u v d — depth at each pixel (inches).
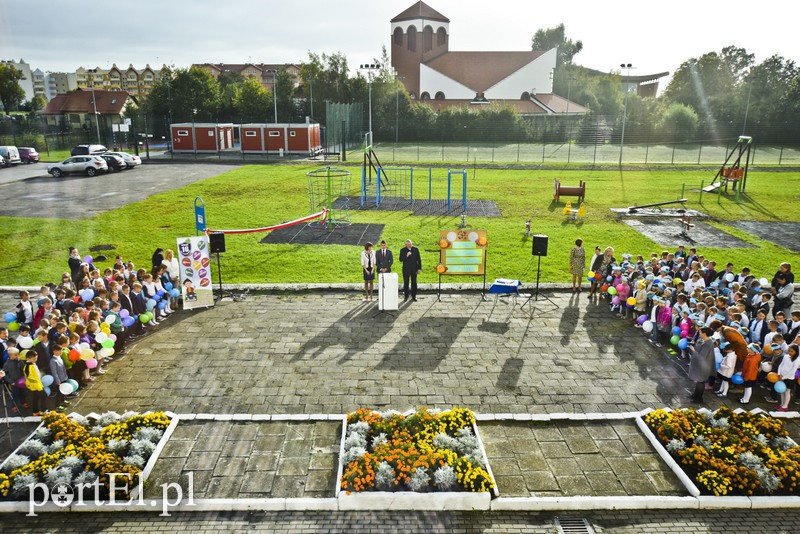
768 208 1250.0
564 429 413.7
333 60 3284.9
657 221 1117.7
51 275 773.3
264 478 358.3
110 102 3157.0
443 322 604.4
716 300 519.5
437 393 462.0
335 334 572.1
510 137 3142.2
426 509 337.4
